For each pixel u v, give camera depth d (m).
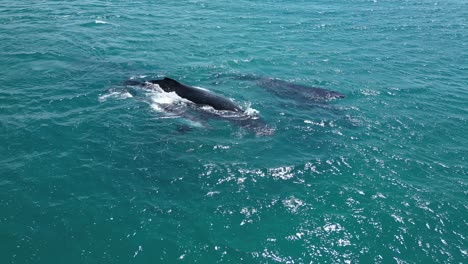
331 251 14.68
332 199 17.23
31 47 33.81
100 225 15.35
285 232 15.45
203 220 15.84
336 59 35.25
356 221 16.05
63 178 17.69
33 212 15.78
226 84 28.86
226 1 56.97
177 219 15.82
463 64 34.81
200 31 41.69
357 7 57.12
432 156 20.62
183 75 30.20
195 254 14.35
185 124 22.58
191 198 16.95
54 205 16.19
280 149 20.69
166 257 14.20
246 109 24.88
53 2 50.41
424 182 18.52
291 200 17.09
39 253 14.10
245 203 16.83
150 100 25.17
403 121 24.20
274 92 27.67
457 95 28.27
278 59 34.75
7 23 40.22
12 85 26.17
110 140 20.67
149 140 20.86
